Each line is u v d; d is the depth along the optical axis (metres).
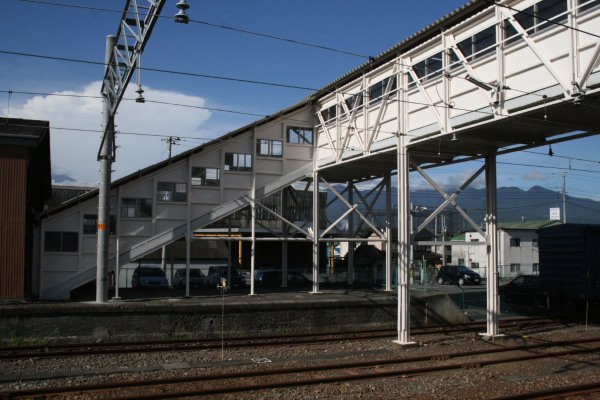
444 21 16.94
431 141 17.59
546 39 13.45
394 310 21.52
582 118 14.91
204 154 23.97
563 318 23.97
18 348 15.25
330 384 11.41
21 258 19.08
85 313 17.05
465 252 58.94
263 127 25.14
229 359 14.32
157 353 15.01
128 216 22.56
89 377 11.95
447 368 13.04
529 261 53.44
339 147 23.83
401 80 19.00
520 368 13.30
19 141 19.30
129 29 12.49
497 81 14.72
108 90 16.67
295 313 19.58
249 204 24.69
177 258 44.09
